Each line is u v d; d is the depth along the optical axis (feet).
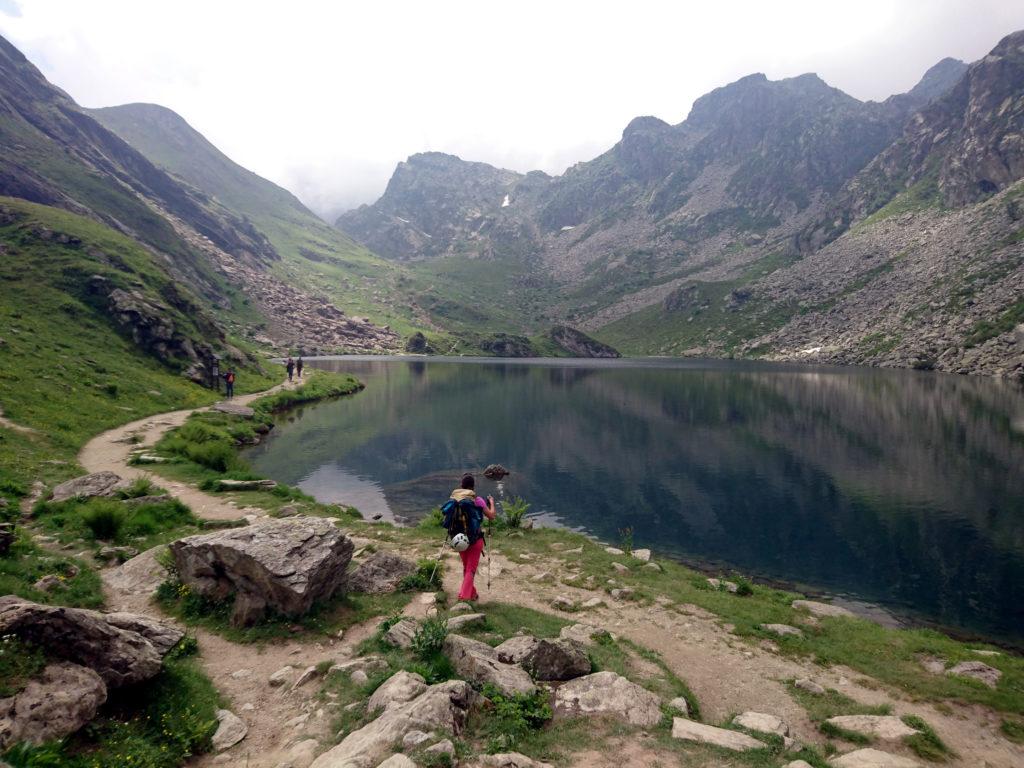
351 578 41.88
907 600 67.15
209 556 36.60
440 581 44.93
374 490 109.50
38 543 42.88
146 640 26.25
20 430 83.46
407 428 182.09
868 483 121.80
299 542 37.50
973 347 457.27
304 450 142.61
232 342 291.17
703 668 35.32
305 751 21.79
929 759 25.76
